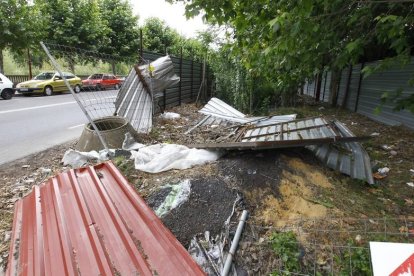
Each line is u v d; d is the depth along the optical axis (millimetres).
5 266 2365
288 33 3162
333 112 9688
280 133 4758
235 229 2480
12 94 13617
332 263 2270
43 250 2293
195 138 5609
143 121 6020
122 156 3982
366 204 3164
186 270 2018
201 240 2400
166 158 3551
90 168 3441
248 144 3115
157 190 2965
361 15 3727
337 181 3508
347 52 3525
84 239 2311
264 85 10602
